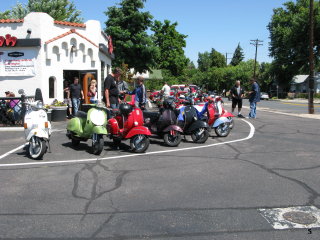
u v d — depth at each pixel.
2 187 5.55
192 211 4.56
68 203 4.85
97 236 3.85
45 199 5.01
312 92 19.48
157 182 5.82
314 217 4.35
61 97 16.53
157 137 10.62
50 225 4.14
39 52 15.63
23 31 15.62
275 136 10.65
